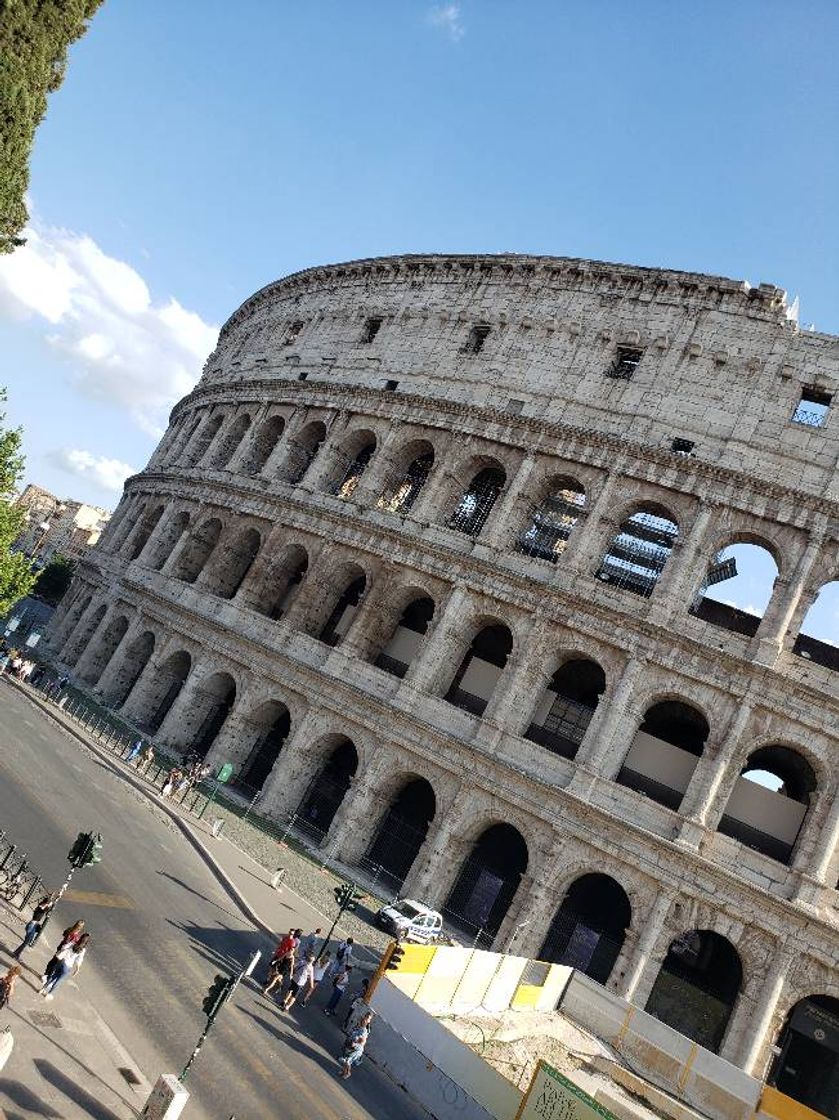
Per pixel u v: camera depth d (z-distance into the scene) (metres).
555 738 51.56
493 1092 25.58
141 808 44.06
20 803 34.84
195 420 85.25
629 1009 39.66
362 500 59.66
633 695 46.62
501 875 51.75
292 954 28.62
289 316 78.88
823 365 50.50
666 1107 34.66
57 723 55.56
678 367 53.38
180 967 26.59
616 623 47.75
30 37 29.50
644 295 56.53
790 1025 43.91
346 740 56.78
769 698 44.22
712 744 44.59
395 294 69.19
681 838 42.69
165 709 65.75
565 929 47.47
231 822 48.84
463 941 45.66
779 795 46.75
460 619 52.06
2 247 31.88
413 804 55.59
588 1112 23.58
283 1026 26.61
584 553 50.41
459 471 57.00
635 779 48.69
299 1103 22.09
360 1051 25.64
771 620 46.12
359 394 63.78
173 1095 16.70
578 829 44.22
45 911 22.53
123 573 77.44
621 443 51.50
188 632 63.47
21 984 20.67
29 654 79.19
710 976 47.22
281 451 67.50
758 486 48.25
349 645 54.72
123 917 28.27
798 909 39.62
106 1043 20.09
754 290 53.00
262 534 64.75
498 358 59.22
